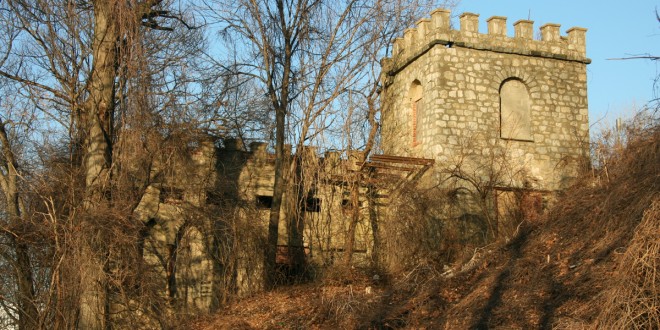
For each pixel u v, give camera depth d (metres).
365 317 19.22
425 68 28.00
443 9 27.62
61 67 21.31
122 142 20.91
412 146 28.98
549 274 17.30
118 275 20.14
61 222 20.27
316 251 27.30
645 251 13.94
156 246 25.22
